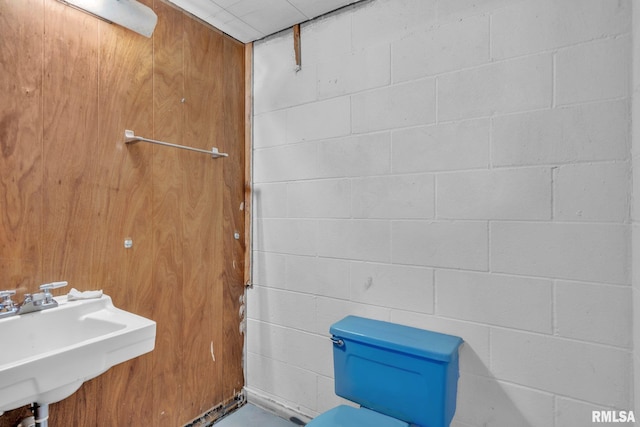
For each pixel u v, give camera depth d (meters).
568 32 1.22
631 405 1.13
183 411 1.77
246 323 2.12
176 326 1.73
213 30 1.92
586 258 1.20
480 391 1.39
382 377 1.41
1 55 1.17
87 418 1.40
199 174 1.84
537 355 1.29
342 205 1.75
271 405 2.00
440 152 1.47
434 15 1.49
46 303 1.23
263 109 2.04
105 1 1.33
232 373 2.05
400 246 1.58
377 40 1.63
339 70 1.75
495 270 1.36
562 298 1.24
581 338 1.21
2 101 1.17
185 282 1.78
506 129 1.33
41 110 1.27
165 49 1.67
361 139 1.68
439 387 1.28
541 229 1.28
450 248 1.46
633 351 1.13
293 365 1.93
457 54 1.43
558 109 1.24
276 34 1.98
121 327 1.24
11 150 1.20
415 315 1.54
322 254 1.82
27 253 1.24
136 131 1.56
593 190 1.19
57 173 1.31
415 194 1.54
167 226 1.69
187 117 1.78
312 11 1.77
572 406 1.23
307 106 1.86
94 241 1.42
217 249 1.95
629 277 1.14
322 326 1.82
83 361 1.03
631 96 1.12
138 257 1.57
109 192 1.47
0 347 1.11
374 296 1.65
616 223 1.16
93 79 1.41
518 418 1.32
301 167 1.89
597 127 1.18
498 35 1.35
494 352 1.37
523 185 1.31
